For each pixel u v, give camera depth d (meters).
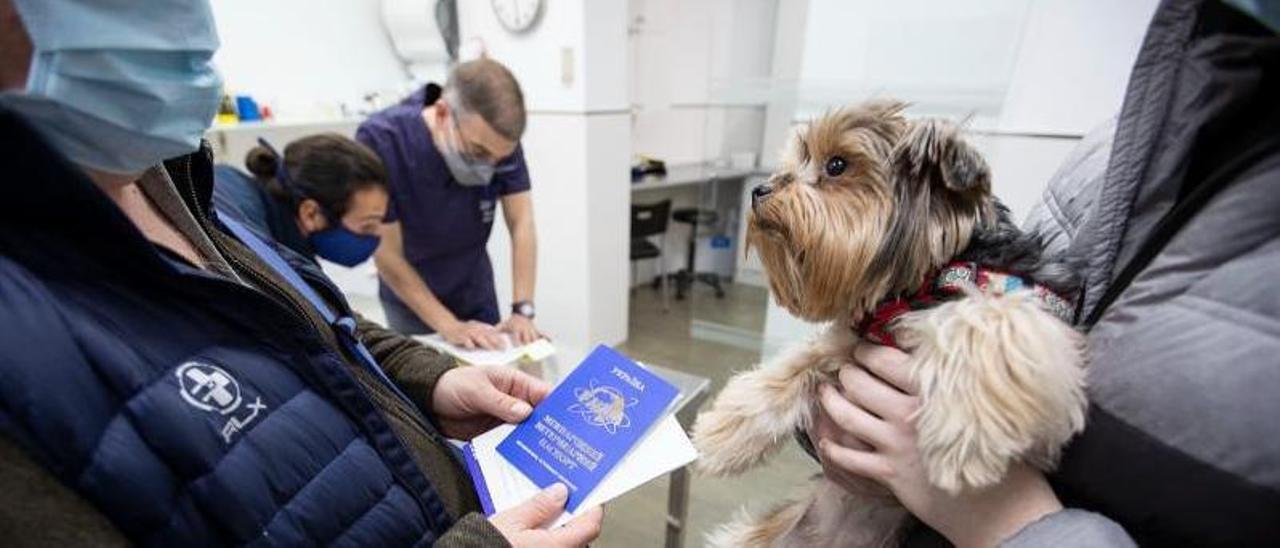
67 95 0.42
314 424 0.51
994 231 0.74
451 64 3.09
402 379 0.89
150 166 0.53
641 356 3.19
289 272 0.73
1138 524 0.46
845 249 0.79
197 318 0.48
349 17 2.98
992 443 0.57
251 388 0.48
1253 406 0.38
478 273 1.98
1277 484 0.37
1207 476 0.40
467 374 0.87
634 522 1.86
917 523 0.79
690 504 1.84
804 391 0.88
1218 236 0.42
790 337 2.14
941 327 0.67
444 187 1.73
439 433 0.79
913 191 0.76
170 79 0.49
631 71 4.15
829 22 2.14
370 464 0.55
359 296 2.45
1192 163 0.48
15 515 0.36
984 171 0.71
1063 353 0.56
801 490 1.15
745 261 1.35
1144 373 0.44
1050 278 0.69
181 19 0.48
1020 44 1.77
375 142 1.62
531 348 1.51
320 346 0.55
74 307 0.40
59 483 0.37
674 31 4.23
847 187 0.82
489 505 0.70
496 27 2.93
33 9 0.39
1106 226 0.56
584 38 2.67
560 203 2.98
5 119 0.35
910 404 0.65
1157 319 0.44
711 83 3.53
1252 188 0.41
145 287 0.46
